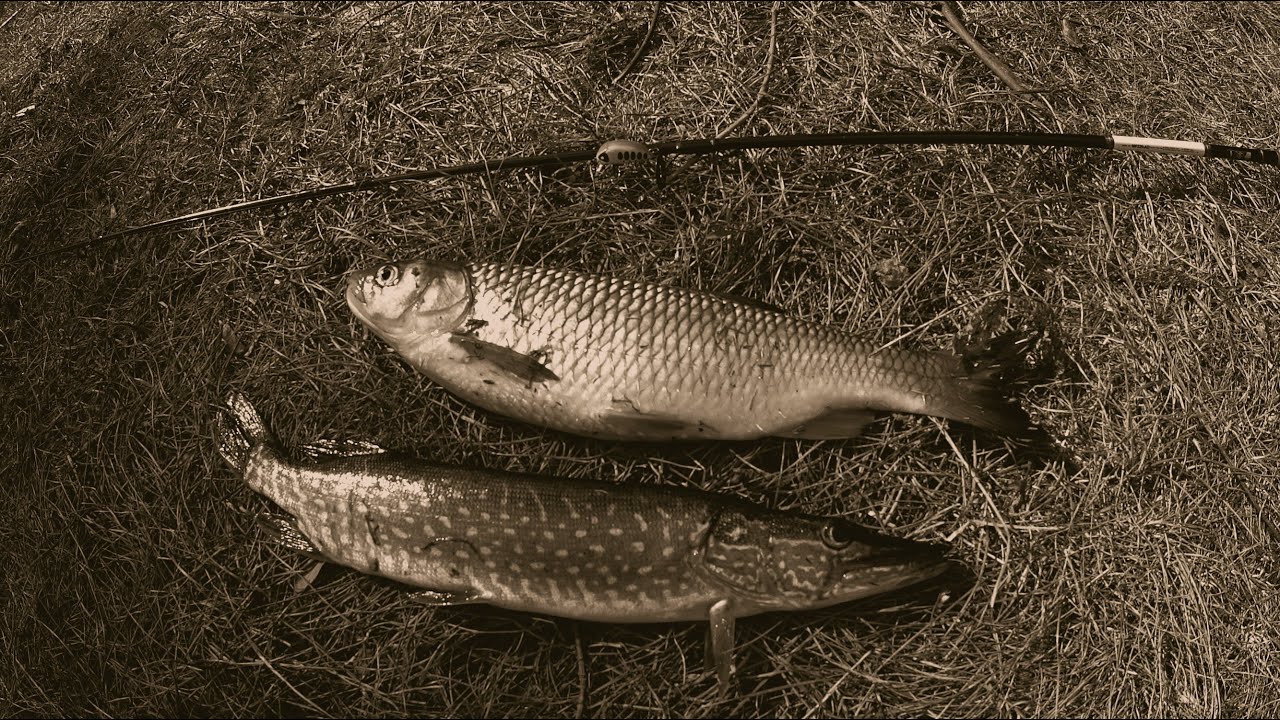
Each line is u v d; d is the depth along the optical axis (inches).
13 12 39.2
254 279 33.7
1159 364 32.6
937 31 36.9
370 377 32.5
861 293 33.2
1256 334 33.1
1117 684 30.4
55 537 31.6
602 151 31.9
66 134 35.8
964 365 30.4
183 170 35.0
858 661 30.5
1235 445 32.2
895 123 35.2
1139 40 37.1
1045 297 33.5
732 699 30.1
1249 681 30.5
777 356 29.9
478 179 33.9
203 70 36.5
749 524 28.8
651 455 31.9
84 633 31.1
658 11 36.8
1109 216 34.3
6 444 32.2
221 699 30.6
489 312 30.0
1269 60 37.0
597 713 30.4
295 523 30.8
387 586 31.2
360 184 32.6
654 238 33.5
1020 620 30.8
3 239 34.0
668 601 29.0
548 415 30.4
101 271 33.9
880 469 31.9
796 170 34.2
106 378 32.8
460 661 31.1
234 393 31.9
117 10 38.0
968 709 30.3
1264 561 31.5
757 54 35.9
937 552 29.0
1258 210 34.8
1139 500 31.7
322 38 36.7
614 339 29.6
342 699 30.7
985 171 34.4
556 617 30.8
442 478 29.4
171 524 31.7
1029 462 32.0
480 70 35.9
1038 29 37.0
